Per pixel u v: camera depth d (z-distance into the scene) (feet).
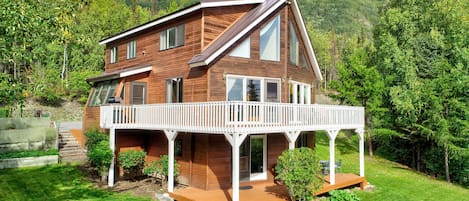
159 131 55.21
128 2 268.21
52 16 28.43
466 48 74.54
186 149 49.49
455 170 73.51
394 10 85.92
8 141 58.75
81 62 138.00
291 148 42.65
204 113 40.83
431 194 54.49
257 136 51.75
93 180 51.19
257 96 50.72
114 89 60.08
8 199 40.96
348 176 55.06
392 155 91.66
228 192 44.21
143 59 62.49
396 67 80.38
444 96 68.69
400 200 49.34
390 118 81.82
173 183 46.93
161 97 56.03
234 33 48.21
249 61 50.14
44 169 54.24
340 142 100.83
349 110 53.52
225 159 47.55
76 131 73.87
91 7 167.84
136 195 44.83
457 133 67.41
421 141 80.64
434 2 82.12
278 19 53.98
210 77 46.37
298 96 60.18
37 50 30.22
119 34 68.39
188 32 51.98
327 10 415.64
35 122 71.61
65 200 41.45
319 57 219.41
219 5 50.96
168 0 287.48
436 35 78.95
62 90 123.95
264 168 52.01
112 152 50.14
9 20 25.64
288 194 43.29
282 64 54.13
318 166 40.50
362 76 82.12
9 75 27.99
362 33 270.46
